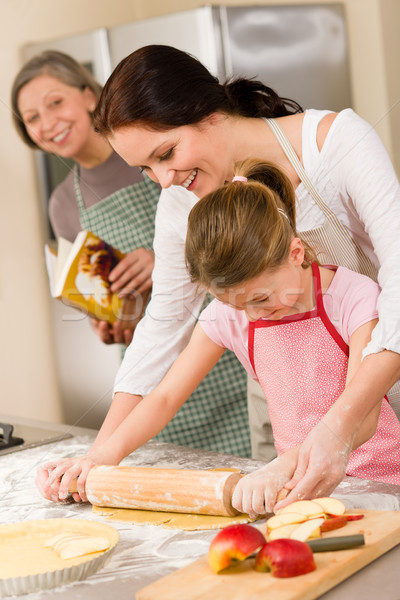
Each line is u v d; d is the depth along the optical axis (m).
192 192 1.20
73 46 2.51
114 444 1.13
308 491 0.88
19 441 1.36
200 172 1.12
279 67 2.38
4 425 1.37
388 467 1.11
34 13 2.79
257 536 0.75
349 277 1.14
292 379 1.15
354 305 1.10
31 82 2.24
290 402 1.15
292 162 1.17
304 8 2.43
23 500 1.07
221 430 1.87
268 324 1.15
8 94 2.72
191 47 2.29
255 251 0.95
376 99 2.61
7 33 2.71
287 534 0.78
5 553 0.85
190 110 1.07
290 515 0.82
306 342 1.14
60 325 2.85
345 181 1.14
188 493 0.94
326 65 2.49
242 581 0.72
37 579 0.76
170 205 1.26
